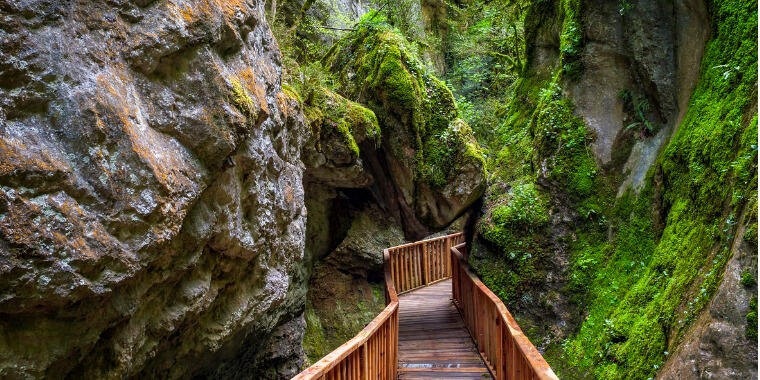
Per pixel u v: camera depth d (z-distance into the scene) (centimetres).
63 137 240
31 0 237
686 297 433
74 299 237
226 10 347
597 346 561
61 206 230
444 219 833
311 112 670
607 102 737
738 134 450
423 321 905
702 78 568
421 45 1180
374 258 1186
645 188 643
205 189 325
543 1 970
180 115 301
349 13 1271
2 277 208
